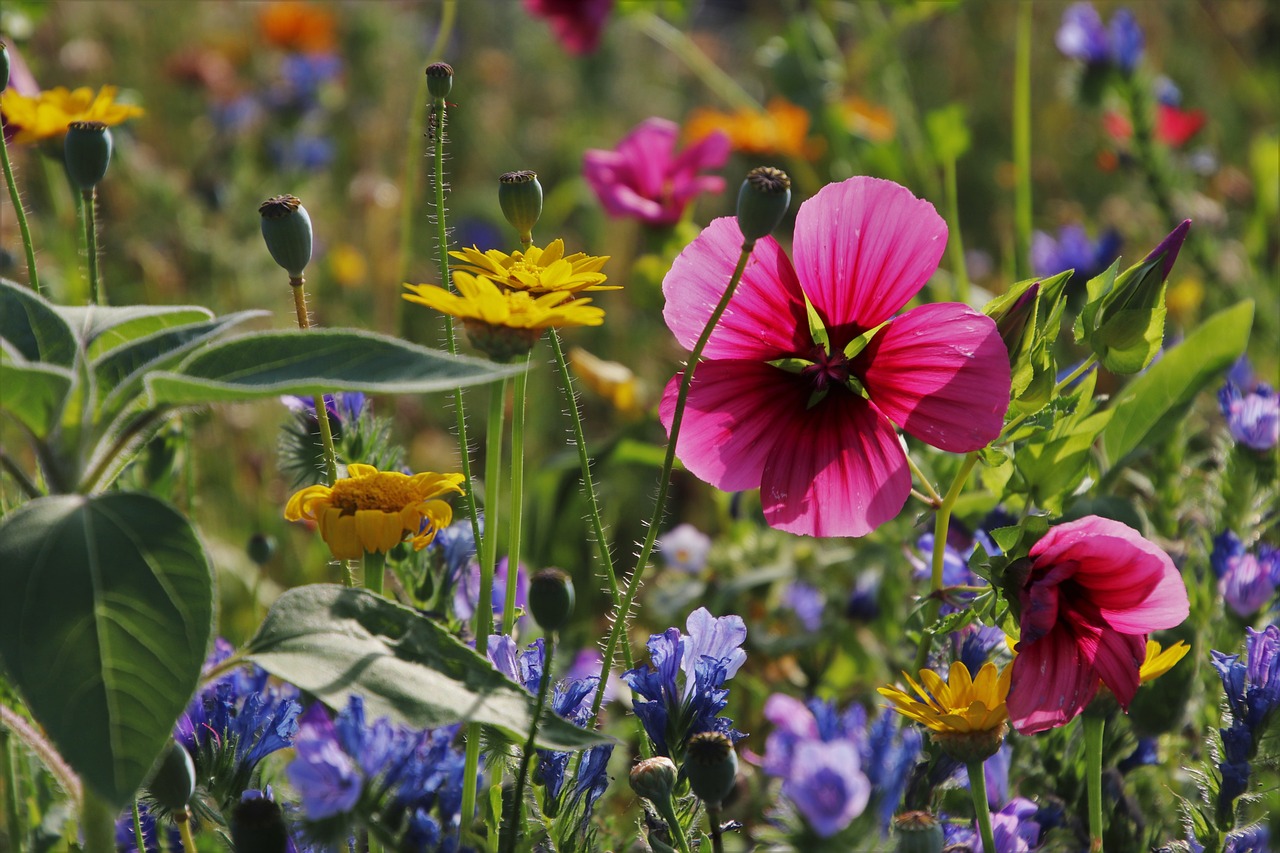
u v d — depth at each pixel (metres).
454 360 1.34
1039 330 1.44
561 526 1.72
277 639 1.37
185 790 1.38
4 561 1.33
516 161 3.58
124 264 2.52
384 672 1.37
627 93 4.04
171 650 1.33
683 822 1.43
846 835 1.37
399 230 2.73
